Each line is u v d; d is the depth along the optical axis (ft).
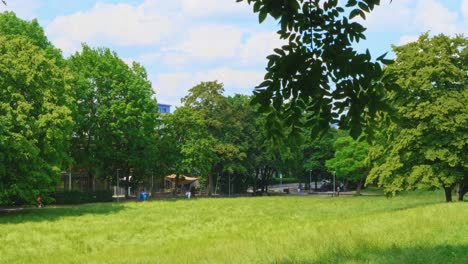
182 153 253.44
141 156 223.92
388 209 142.00
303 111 23.30
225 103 285.84
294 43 22.33
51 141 148.66
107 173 223.51
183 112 253.03
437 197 209.77
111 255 65.21
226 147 276.41
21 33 172.86
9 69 141.69
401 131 132.87
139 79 222.89
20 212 156.46
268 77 22.31
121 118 210.59
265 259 44.42
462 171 131.75
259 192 305.32
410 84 126.31
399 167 134.10
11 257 72.33
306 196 277.03
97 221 128.47
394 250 44.50
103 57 217.56
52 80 155.33
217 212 157.48
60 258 67.41
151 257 54.95
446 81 132.26
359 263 39.24
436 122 125.18
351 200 213.46
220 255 50.16
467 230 55.16
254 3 22.39
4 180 139.74
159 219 133.69
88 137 214.28
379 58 20.61
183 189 351.67
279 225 106.11
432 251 42.32
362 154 252.62
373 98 21.54
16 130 139.13
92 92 211.82
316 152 319.68
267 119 24.07
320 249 47.06
